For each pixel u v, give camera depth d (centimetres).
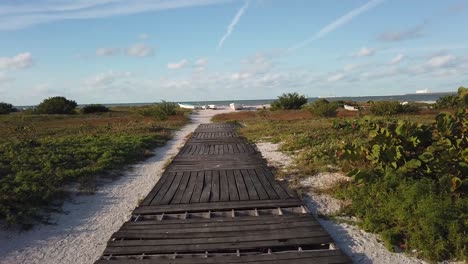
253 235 562
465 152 678
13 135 1955
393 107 2706
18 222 648
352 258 505
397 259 505
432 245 520
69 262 523
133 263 482
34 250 566
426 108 3122
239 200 750
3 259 535
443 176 662
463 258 496
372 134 801
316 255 493
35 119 3453
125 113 4572
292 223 609
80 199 834
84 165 1096
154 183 973
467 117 779
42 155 1161
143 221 649
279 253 500
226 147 1518
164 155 1420
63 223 684
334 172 945
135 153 1347
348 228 612
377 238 572
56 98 4688
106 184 964
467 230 543
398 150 745
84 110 4741
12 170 952
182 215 674
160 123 2847
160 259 491
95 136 1798
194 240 549
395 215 614
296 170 1002
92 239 607
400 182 706
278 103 4103
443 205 586
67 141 1537
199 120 3534
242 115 3662
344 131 1592
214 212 687
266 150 1406
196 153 1376
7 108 5438
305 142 1385
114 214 733
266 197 765
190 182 919
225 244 531
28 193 769
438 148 712
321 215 666
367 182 750
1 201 698
